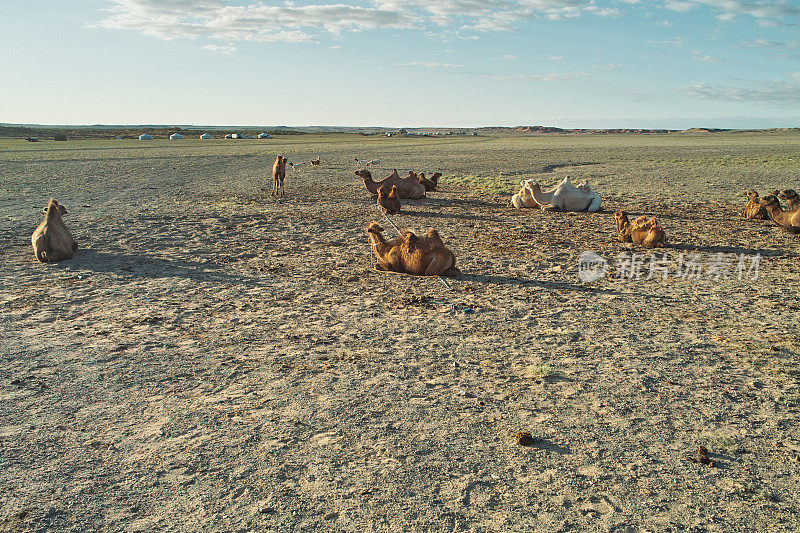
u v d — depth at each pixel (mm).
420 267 12297
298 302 10297
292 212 22141
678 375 7176
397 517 4359
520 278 12250
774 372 7281
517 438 5504
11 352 7641
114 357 7520
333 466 5043
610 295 11008
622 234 16531
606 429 5777
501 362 7555
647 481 4891
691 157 60031
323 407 6172
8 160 52000
